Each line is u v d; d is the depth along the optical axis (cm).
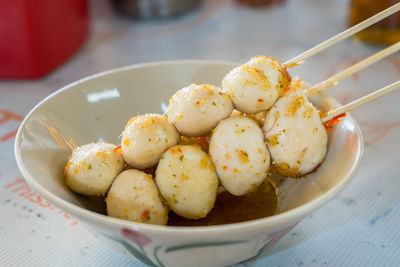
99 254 30
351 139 30
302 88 33
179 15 74
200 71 38
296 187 31
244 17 74
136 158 29
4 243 31
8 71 53
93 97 35
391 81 50
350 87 49
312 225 33
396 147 40
